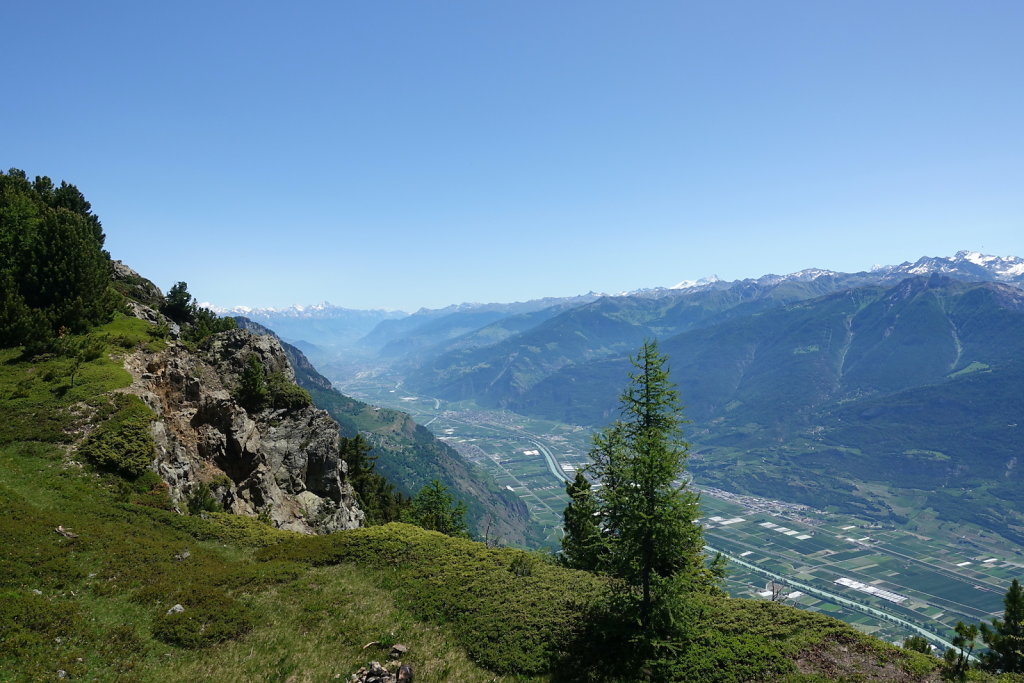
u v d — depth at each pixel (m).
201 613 32.41
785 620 33.41
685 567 33.22
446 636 34.41
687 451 32.22
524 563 42.75
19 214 69.50
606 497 33.28
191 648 29.58
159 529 42.31
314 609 36.19
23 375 53.59
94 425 48.75
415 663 31.61
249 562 42.34
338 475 79.69
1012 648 29.12
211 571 38.12
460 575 41.19
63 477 42.47
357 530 49.69
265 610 35.22
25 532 33.22
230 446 64.81
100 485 43.75
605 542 34.06
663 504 30.73
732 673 28.28
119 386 54.75
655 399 35.31
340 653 31.91
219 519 48.97
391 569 42.72
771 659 29.14
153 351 68.69
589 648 31.95
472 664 31.89
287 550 45.06
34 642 25.14
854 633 31.77
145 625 30.09
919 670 28.44
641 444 31.83
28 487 39.50
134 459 47.16
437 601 37.81
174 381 65.00
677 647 30.38
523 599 37.53
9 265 64.56
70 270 67.19
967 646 29.91
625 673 29.61
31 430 45.88
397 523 52.44
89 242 79.38
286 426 77.00
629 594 33.72
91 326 67.81
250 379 75.38
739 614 34.19
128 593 32.19
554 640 32.97
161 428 52.88
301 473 74.25
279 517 62.03
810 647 30.36
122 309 79.38
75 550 34.12
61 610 27.75
